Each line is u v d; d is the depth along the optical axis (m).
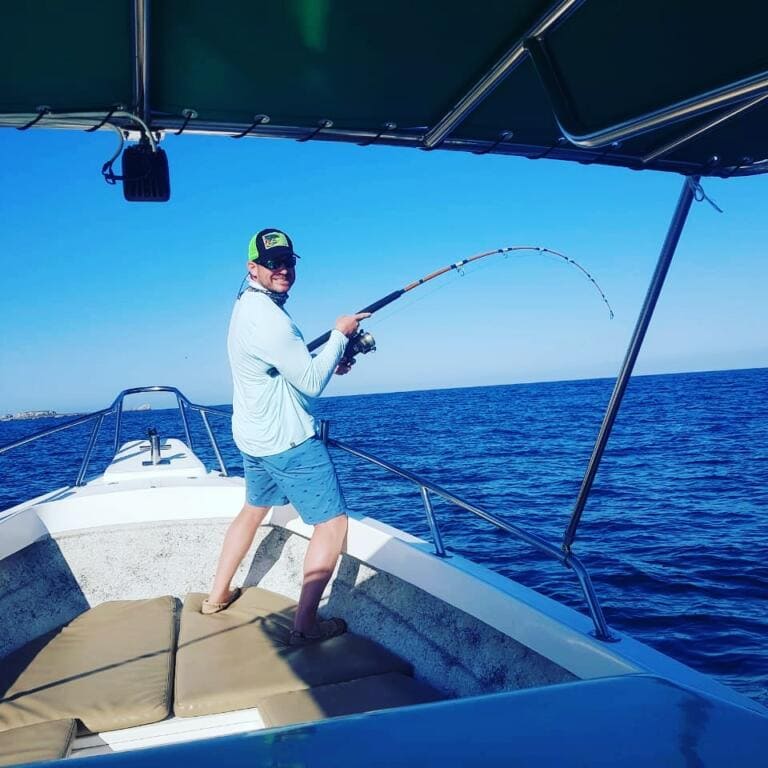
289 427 2.67
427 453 23.31
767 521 9.80
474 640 2.33
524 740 0.44
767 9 1.42
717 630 5.53
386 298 2.94
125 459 4.40
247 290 2.73
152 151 1.82
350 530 2.95
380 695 2.30
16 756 1.99
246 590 3.27
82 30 1.44
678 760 0.41
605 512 11.26
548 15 1.44
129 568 3.40
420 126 1.99
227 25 1.48
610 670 1.69
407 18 1.49
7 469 23.27
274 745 0.44
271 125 1.92
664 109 1.24
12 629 2.99
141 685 2.40
